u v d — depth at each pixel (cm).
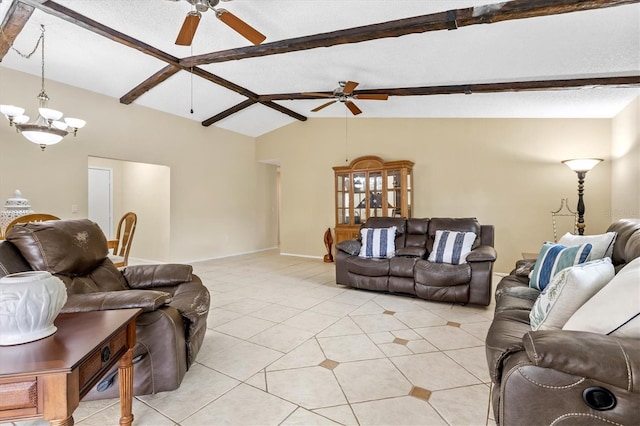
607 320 114
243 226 725
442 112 513
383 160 590
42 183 410
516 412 109
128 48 369
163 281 243
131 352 148
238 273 513
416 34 293
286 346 245
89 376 106
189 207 605
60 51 365
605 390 96
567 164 425
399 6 256
